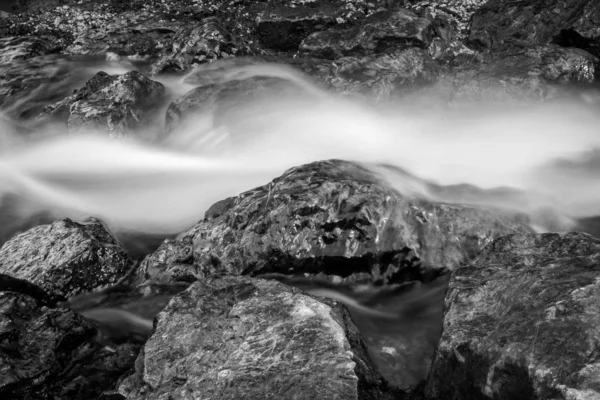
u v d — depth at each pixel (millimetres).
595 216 8023
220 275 6062
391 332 6309
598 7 13062
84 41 16016
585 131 10609
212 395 4812
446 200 7652
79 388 5762
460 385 5023
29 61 15117
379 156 9602
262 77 12047
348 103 11234
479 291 5551
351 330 5918
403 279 6934
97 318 6711
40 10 18219
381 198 6953
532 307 5090
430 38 13453
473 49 13742
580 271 5355
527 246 6402
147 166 10383
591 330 4652
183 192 9438
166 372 5191
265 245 6875
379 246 6875
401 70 12188
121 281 7418
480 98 11305
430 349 6070
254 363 4953
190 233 7461
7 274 7016
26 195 9789
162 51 14508
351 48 13508
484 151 9930
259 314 5406
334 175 7332
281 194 7000
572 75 11852
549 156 9797
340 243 6883
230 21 15391
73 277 7141
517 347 4738
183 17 16219
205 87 11391
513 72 11586
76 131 11164
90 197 9680
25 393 5566
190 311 5637
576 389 4281
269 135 10289
